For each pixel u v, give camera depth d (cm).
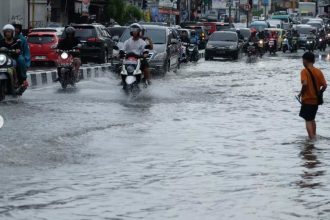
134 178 1145
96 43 4578
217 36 6053
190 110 2092
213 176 1164
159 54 3559
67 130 1616
